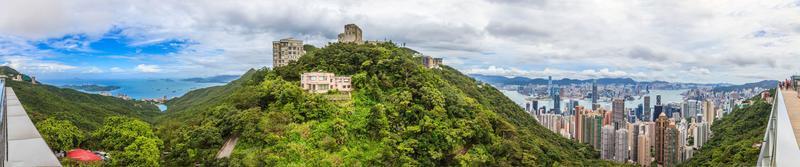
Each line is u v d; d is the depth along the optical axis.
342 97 194.25
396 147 160.25
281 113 168.12
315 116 170.50
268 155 145.25
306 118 170.75
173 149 157.62
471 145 182.00
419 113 180.62
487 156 174.25
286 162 144.75
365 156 156.88
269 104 182.50
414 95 199.50
